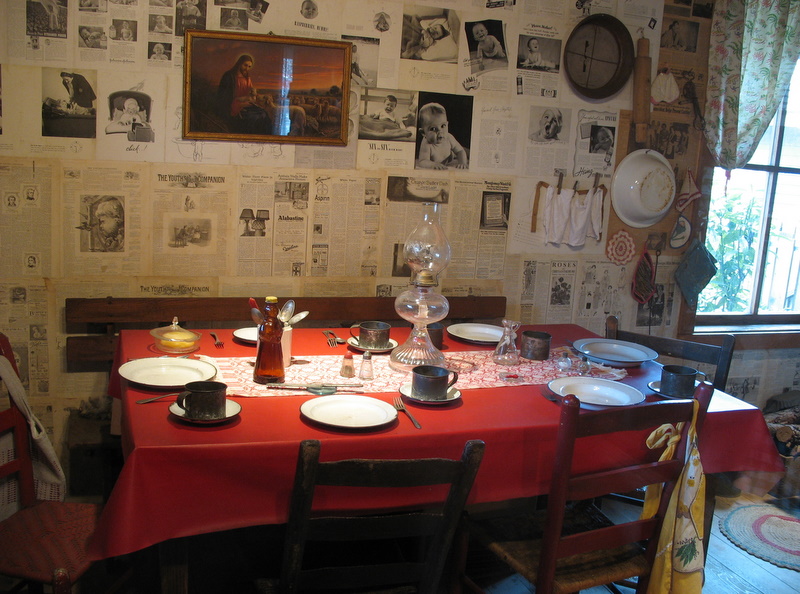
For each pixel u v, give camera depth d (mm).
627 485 1427
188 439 1325
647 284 3203
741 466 1709
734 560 2281
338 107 2625
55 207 2410
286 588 1237
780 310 3734
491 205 2918
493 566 2143
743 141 3223
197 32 2418
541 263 3043
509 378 1880
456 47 2764
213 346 2061
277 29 2537
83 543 1522
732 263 3559
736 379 3494
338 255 2750
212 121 2498
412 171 2781
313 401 1552
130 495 1245
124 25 2381
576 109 2977
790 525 2535
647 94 3025
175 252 2555
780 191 3572
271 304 1693
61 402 2525
